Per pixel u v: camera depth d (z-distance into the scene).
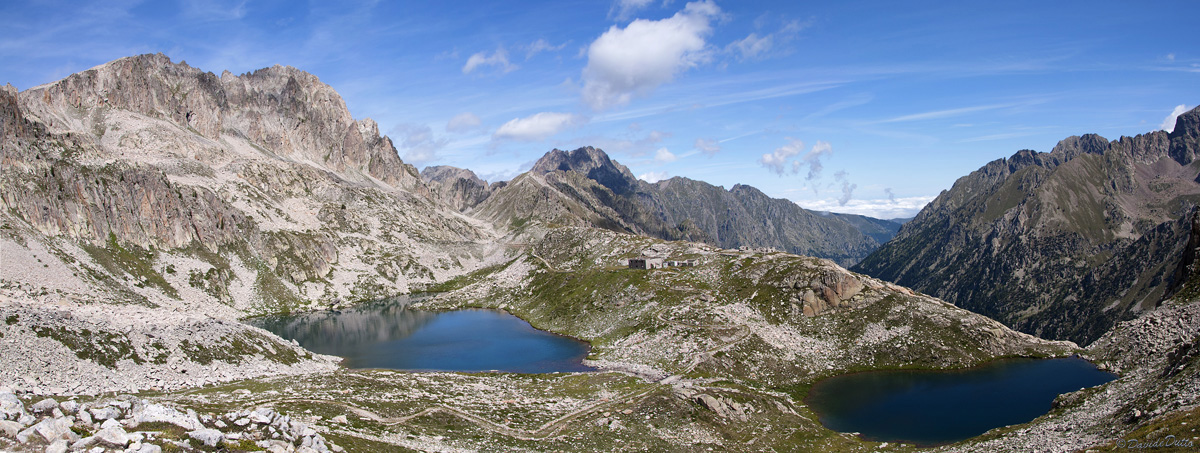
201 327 124.44
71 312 104.25
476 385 127.56
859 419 126.12
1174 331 150.00
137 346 104.44
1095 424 86.94
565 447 88.75
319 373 129.25
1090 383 145.75
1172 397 81.12
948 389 146.00
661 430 104.12
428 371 159.38
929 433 116.25
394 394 105.31
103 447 40.31
